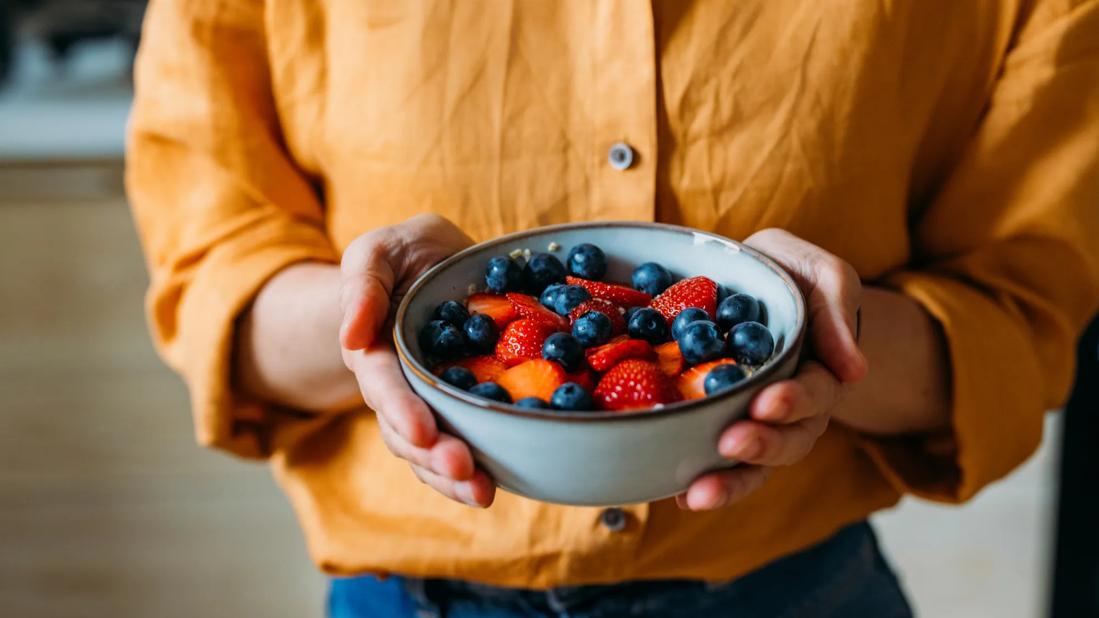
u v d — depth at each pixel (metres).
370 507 0.67
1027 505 1.25
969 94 0.63
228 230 0.66
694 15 0.58
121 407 1.31
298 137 0.66
